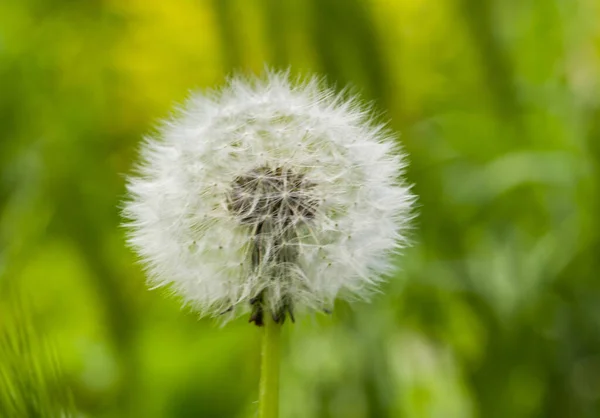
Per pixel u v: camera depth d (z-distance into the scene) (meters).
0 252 0.37
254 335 0.35
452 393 0.37
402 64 0.37
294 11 0.36
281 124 0.27
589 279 0.36
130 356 0.35
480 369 0.36
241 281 0.26
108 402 0.34
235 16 0.36
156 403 0.34
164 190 0.27
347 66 0.36
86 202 0.37
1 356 0.23
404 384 0.37
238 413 0.34
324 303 0.26
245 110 0.27
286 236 0.26
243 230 0.26
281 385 0.36
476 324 0.37
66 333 0.37
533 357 0.36
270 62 0.36
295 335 0.36
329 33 0.36
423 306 0.37
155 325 0.36
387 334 0.36
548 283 0.36
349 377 0.35
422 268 0.37
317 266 0.26
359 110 0.28
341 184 0.27
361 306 0.36
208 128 0.27
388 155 0.27
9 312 0.24
